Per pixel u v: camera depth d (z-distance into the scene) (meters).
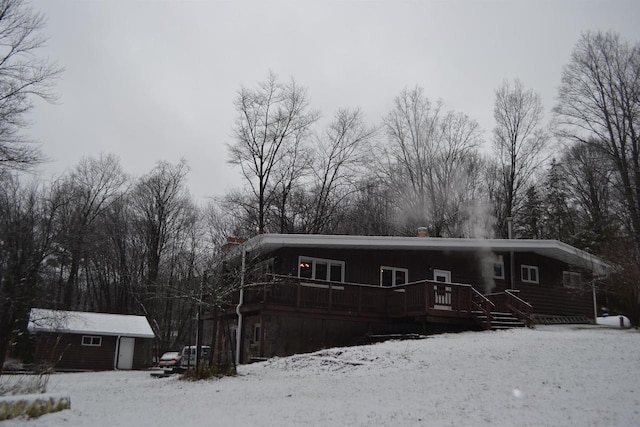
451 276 25.77
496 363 13.89
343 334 22.52
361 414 10.02
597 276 26.73
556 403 10.02
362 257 24.12
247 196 41.47
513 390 11.21
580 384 11.32
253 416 10.16
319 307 21.78
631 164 37.31
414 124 44.81
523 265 27.56
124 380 19.91
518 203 43.72
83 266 47.06
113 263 49.88
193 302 19.06
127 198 50.25
